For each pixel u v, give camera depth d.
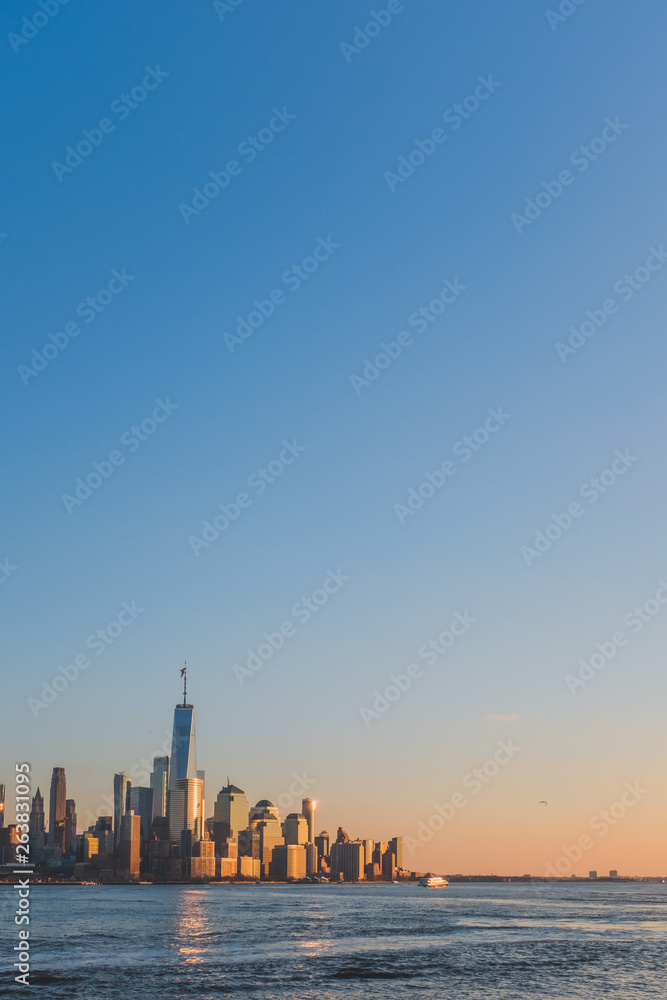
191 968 170.25
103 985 150.00
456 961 186.25
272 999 138.50
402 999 140.25
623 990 151.12
